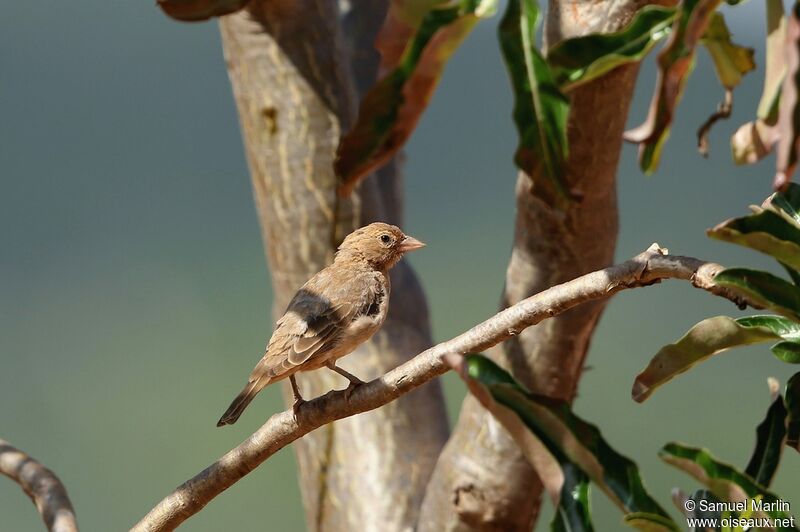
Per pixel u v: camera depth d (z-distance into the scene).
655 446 20.00
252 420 22.55
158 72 25.77
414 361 7.51
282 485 21.58
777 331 6.85
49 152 24.91
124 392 22.64
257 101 11.28
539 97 8.06
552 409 6.82
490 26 26.86
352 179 8.99
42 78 25.25
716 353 6.99
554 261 9.57
